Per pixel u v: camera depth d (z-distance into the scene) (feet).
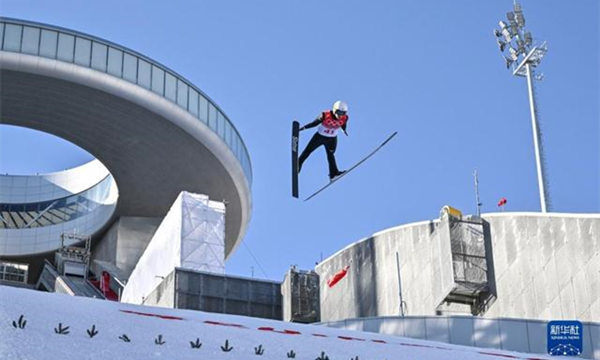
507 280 106.52
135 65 180.04
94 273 214.90
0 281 216.74
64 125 189.26
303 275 112.16
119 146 193.98
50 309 32.83
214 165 201.46
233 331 35.24
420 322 80.64
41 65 169.27
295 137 61.77
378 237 132.98
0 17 169.17
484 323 78.43
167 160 198.70
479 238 111.34
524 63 139.44
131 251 214.28
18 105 182.29
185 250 133.39
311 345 34.73
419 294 118.83
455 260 110.32
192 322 36.40
